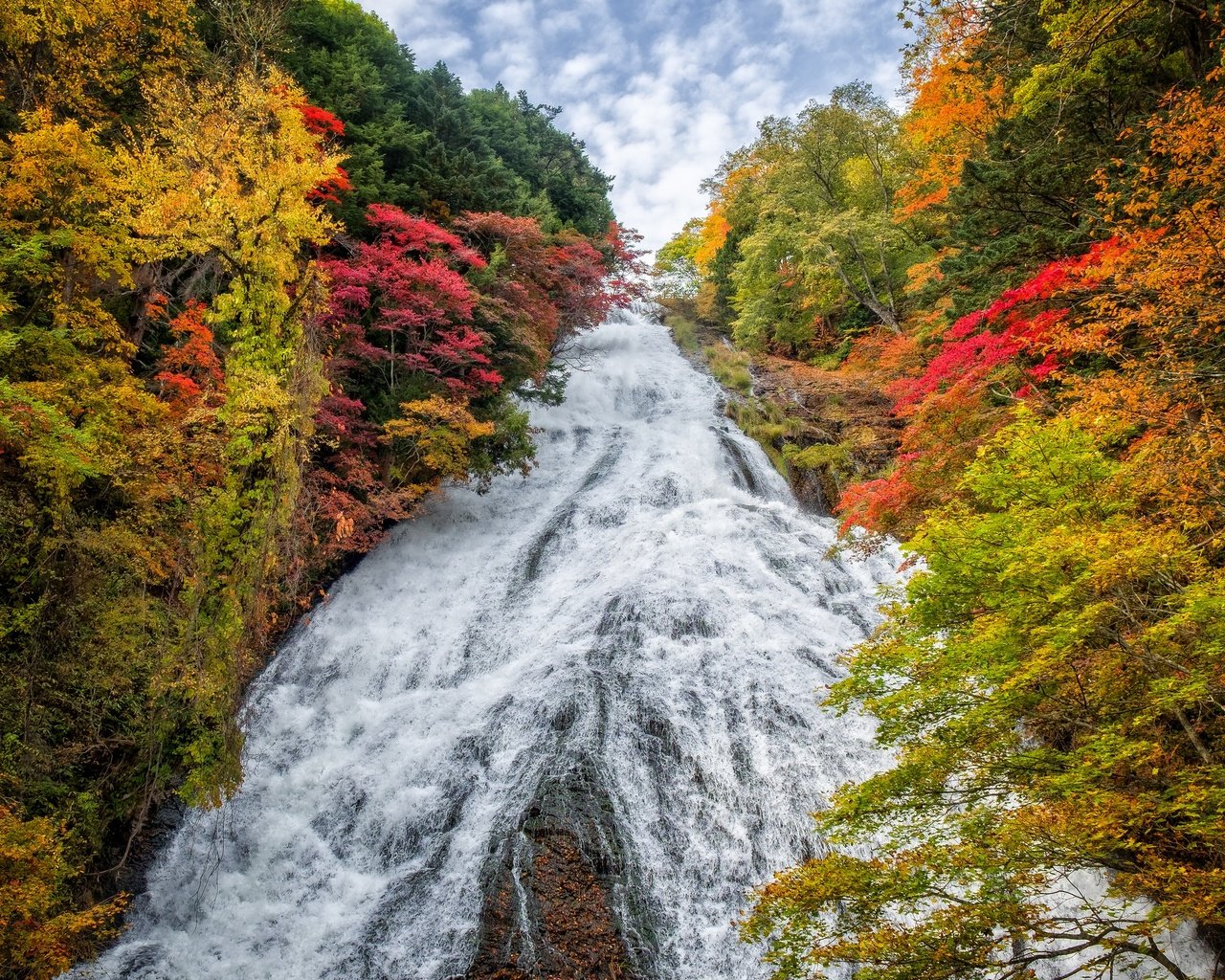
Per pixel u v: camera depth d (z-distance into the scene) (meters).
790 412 26.11
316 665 15.45
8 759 9.21
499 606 16.67
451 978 9.09
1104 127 13.41
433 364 20.11
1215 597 4.97
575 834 10.33
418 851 11.00
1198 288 7.60
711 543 17.41
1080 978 7.80
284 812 12.08
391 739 13.27
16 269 11.43
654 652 13.57
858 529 18.20
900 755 6.89
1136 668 5.88
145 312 14.51
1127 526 6.06
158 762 10.42
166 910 10.51
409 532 19.66
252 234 11.60
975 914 5.10
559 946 9.23
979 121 16.64
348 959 9.66
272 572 12.50
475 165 25.34
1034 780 5.95
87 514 11.34
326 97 22.38
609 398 27.95
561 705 12.52
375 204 20.52
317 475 16.72
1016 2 11.57
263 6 16.89
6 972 7.33
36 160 11.08
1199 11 10.88
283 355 11.80
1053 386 12.02
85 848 10.17
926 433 12.16
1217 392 7.71
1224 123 8.13
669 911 9.75
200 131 11.91
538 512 20.81
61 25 13.62
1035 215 13.29
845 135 29.61
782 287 32.44
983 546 6.36
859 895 5.77
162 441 11.12
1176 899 4.61
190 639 10.61
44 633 10.08
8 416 9.08
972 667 5.99
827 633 14.30
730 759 11.45
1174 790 5.08
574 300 27.28
